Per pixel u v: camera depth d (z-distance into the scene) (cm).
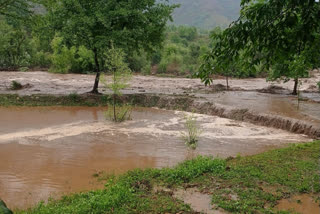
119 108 1812
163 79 3791
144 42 2300
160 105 2116
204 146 1260
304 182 782
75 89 2616
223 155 1149
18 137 1341
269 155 1003
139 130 1497
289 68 598
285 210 659
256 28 455
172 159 1101
